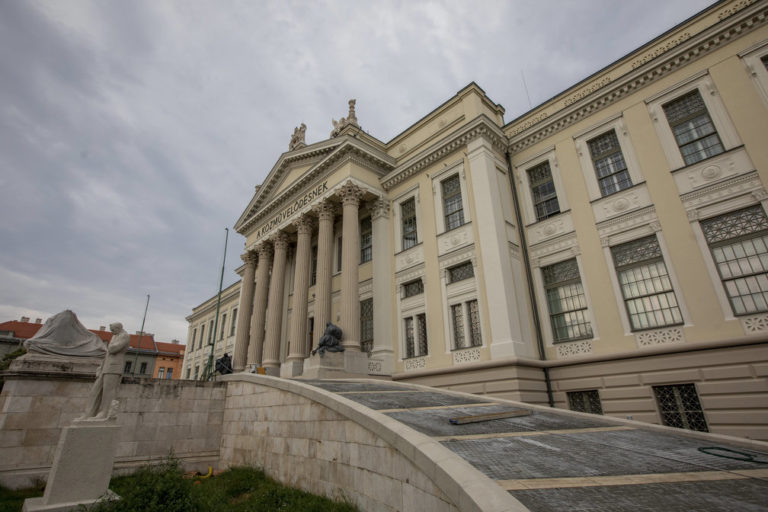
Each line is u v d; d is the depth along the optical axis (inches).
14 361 431.2
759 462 224.8
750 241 475.5
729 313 469.1
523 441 267.3
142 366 2471.7
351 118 1038.4
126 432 470.9
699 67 559.5
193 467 489.7
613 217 595.5
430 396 450.6
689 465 219.1
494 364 586.6
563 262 645.3
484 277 656.4
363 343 834.8
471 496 154.4
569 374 581.3
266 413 430.3
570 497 167.8
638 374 516.7
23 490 386.0
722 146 518.9
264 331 1074.7
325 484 302.8
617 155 620.1
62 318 466.9
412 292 799.7
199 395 530.3
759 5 514.9
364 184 878.4
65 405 441.1
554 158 695.7
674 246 527.8
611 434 300.7
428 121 912.3
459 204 764.0
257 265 1197.1
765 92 499.2
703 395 462.3
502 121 871.1
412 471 212.2
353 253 813.2
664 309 521.7
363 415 269.4
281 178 1114.1
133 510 267.4
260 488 350.0
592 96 652.1
